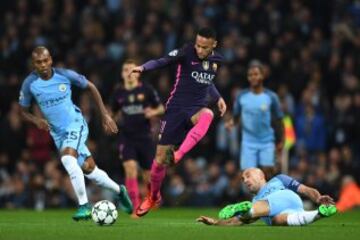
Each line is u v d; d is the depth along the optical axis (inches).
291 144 2588.6
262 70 2059.5
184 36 2989.7
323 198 1396.4
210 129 2827.3
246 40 3046.3
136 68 1555.1
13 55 3024.1
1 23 3152.1
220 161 2800.2
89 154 1608.0
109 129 1598.2
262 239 1208.2
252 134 2078.0
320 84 2977.4
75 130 1560.0
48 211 2295.8
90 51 2984.7
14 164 2802.7
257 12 3122.5
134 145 2082.9
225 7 3198.8
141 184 2632.9
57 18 3201.3
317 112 2844.5
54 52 3011.8
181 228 1375.5
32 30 3056.1
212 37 1578.5
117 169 2721.5
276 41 3056.1
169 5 3179.1
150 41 2989.7
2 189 2694.4
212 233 1282.0
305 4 3253.0
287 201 1403.8
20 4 3186.5
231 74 2896.2
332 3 3240.7
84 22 3105.3
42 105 1566.2
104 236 1240.8
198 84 1615.4
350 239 1224.8
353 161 2787.9
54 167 2669.8
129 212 1718.8
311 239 1216.2
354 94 2874.0
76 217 1496.1
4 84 2952.8
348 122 2832.2
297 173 2655.0
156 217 1927.9
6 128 2805.1
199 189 2701.8
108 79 2869.1
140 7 3142.2
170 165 1584.6
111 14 3174.2
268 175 2065.7
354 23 3230.8
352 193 2591.0
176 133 1632.6
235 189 2677.2
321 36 3139.8
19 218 1820.9
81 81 1579.7
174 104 1627.7
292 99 2891.2
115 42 3073.3
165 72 2891.2
